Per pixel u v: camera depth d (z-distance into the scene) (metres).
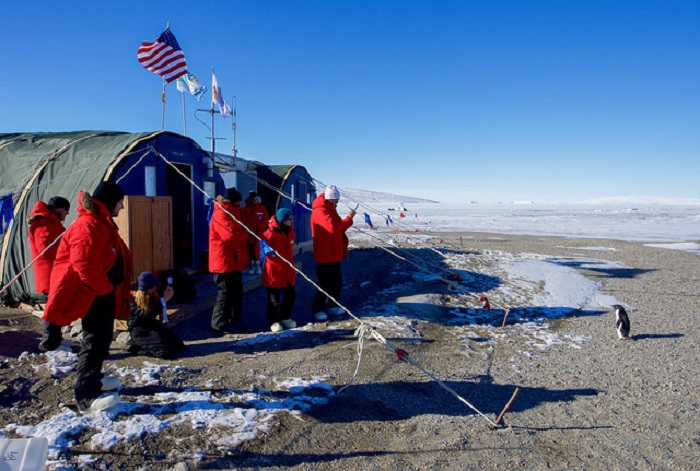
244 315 7.71
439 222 43.81
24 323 6.66
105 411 3.90
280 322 7.03
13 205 7.48
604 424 4.41
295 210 13.57
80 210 3.79
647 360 6.33
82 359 3.92
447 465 3.58
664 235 29.52
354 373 5.27
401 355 4.60
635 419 4.53
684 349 6.86
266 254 6.35
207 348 5.96
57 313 3.69
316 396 4.62
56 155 7.98
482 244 21.98
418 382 5.22
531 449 3.88
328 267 7.50
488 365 5.91
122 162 7.39
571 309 9.43
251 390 4.66
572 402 4.89
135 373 4.93
